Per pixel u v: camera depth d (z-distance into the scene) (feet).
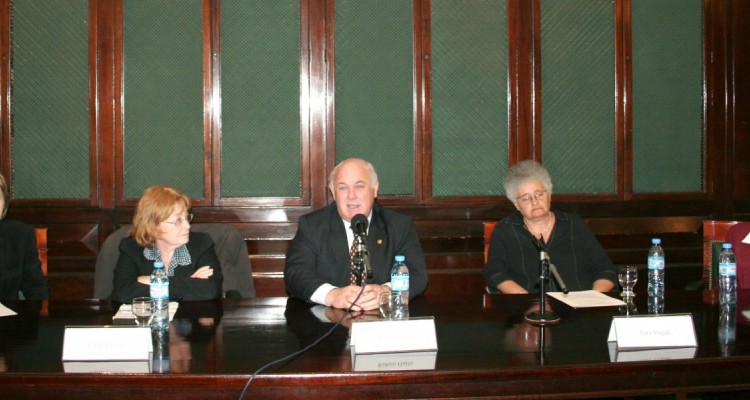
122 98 12.93
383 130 13.42
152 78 13.01
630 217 14.03
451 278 13.12
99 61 12.87
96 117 12.92
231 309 7.61
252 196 13.24
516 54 13.58
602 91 13.91
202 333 6.53
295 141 13.26
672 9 14.02
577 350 5.87
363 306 7.48
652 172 14.14
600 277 9.58
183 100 13.08
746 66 14.07
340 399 5.31
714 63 14.14
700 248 14.07
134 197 13.07
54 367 5.42
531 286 9.79
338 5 13.17
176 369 5.37
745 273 9.32
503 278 9.67
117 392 5.26
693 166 14.21
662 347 5.95
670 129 14.15
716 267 9.89
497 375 5.33
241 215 13.15
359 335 5.87
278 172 13.26
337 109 13.29
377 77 13.35
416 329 5.93
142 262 8.66
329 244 8.61
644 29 13.97
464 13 13.48
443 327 6.72
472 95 13.58
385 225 8.79
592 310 7.48
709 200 14.19
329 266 8.57
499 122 13.69
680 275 13.76
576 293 8.52
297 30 13.15
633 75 13.96
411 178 13.52
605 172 14.01
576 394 5.46
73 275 12.59
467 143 13.62
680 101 14.14
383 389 5.32
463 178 13.66
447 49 13.48
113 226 13.01
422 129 13.43
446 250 13.47
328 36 13.11
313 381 5.24
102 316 7.26
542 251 7.20
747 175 14.16
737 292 8.50
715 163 14.20
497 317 7.16
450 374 5.31
